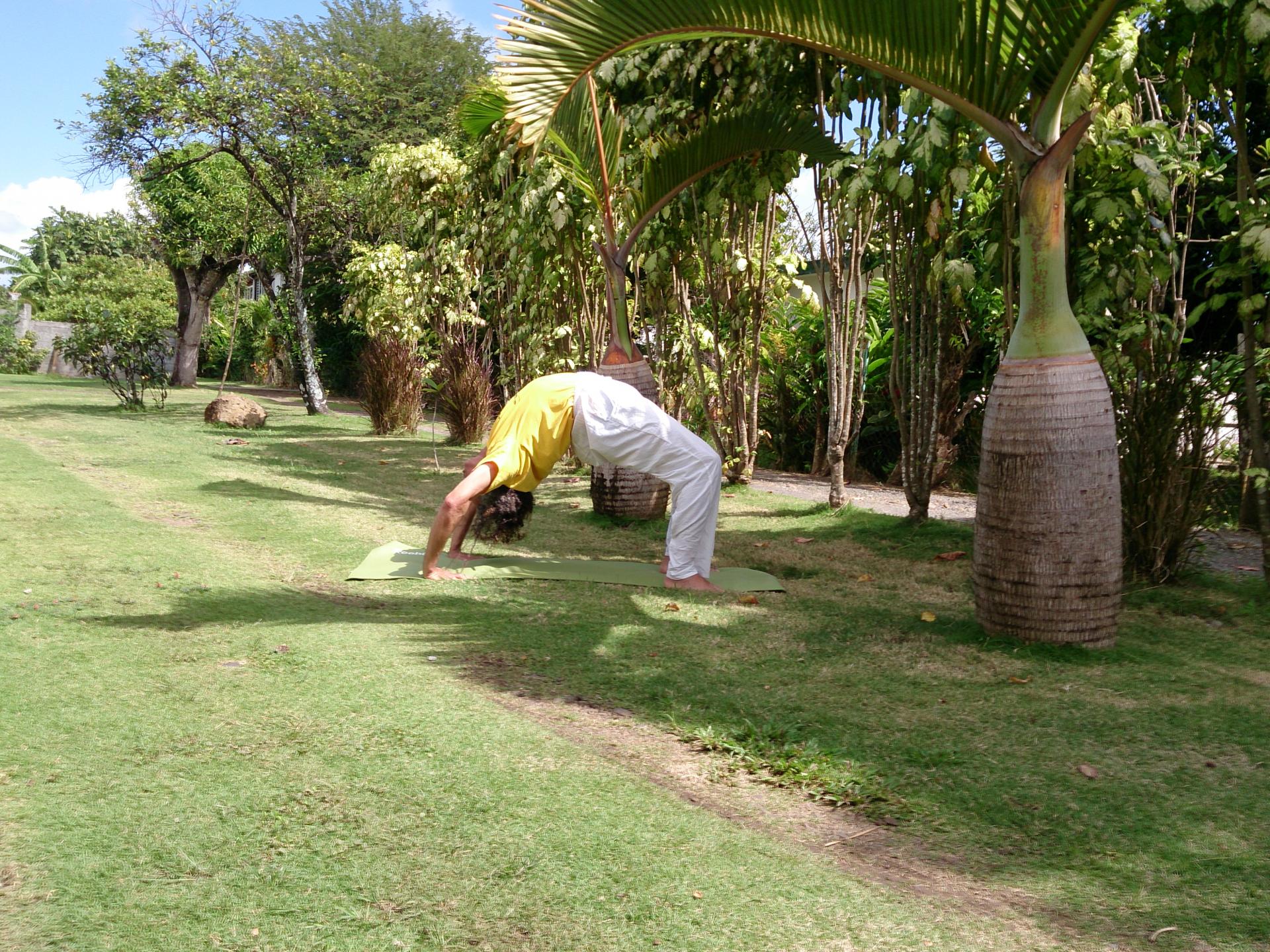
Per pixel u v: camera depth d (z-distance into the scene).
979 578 4.42
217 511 6.99
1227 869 2.35
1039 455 4.13
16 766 2.63
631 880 2.18
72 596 4.46
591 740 3.04
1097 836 2.52
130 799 2.47
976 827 2.56
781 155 7.54
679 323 9.57
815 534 7.21
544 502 8.47
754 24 4.11
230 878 2.12
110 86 15.38
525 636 4.21
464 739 2.97
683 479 5.35
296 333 17.84
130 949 1.85
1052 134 4.03
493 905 2.05
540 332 9.88
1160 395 5.41
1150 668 4.00
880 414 10.65
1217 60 5.06
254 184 16.69
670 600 5.01
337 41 25.78
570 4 4.23
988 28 3.90
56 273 50.75
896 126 6.82
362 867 2.19
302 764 2.73
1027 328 4.18
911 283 6.79
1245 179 5.02
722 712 3.36
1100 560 4.16
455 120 8.95
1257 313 5.22
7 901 2.00
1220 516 5.77
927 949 1.96
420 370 14.29
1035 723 3.34
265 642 3.90
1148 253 5.12
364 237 19.39
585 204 8.34
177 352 27.53
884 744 3.11
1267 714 3.47
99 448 10.32
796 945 1.96
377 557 5.66
